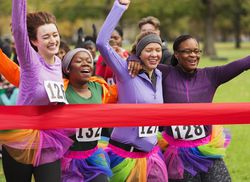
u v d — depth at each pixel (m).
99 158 7.35
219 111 7.01
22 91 6.59
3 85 13.66
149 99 7.43
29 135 6.56
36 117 6.56
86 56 7.27
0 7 59.91
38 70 6.49
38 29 6.57
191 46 7.66
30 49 6.39
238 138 15.52
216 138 7.86
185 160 7.77
